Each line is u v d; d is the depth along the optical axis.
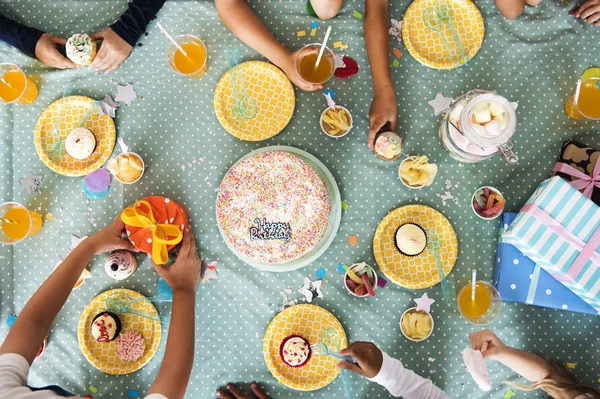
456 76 1.67
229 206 1.49
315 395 1.55
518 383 1.53
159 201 1.52
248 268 1.59
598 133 1.62
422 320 1.54
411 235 1.51
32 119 1.68
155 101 1.67
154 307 1.57
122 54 1.65
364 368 1.37
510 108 1.39
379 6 1.62
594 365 1.54
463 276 1.58
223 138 1.65
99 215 1.64
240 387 1.56
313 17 1.70
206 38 1.70
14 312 1.61
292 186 1.48
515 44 1.67
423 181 1.57
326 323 1.56
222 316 1.58
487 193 1.58
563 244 1.43
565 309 1.51
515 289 1.52
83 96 1.66
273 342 1.55
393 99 1.60
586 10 1.64
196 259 1.53
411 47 1.66
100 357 1.56
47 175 1.66
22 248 1.63
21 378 1.20
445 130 1.53
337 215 1.59
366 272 1.56
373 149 1.62
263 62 1.64
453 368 1.54
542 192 1.46
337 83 1.67
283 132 1.65
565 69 1.66
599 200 1.51
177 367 1.32
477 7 1.69
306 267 1.59
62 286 1.39
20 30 1.66
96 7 1.72
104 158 1.63
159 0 1.68
